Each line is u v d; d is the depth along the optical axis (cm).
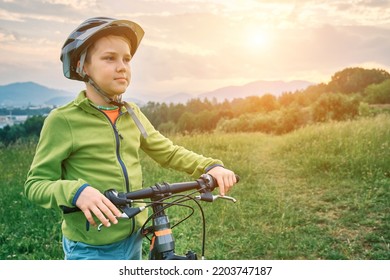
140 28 264
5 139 1222
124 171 255
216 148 1164
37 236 589
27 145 1202
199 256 549
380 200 693
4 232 602
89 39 245
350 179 807
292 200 729
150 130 287
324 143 1004
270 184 820
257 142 1188
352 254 538
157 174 900
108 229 254
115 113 262
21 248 564
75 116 251
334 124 1133
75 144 247
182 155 281
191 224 640
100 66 247
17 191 785
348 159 881
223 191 243
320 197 738
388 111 1196
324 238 581
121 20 250
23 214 675
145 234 237
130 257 263
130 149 263
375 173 814
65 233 261
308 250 553
